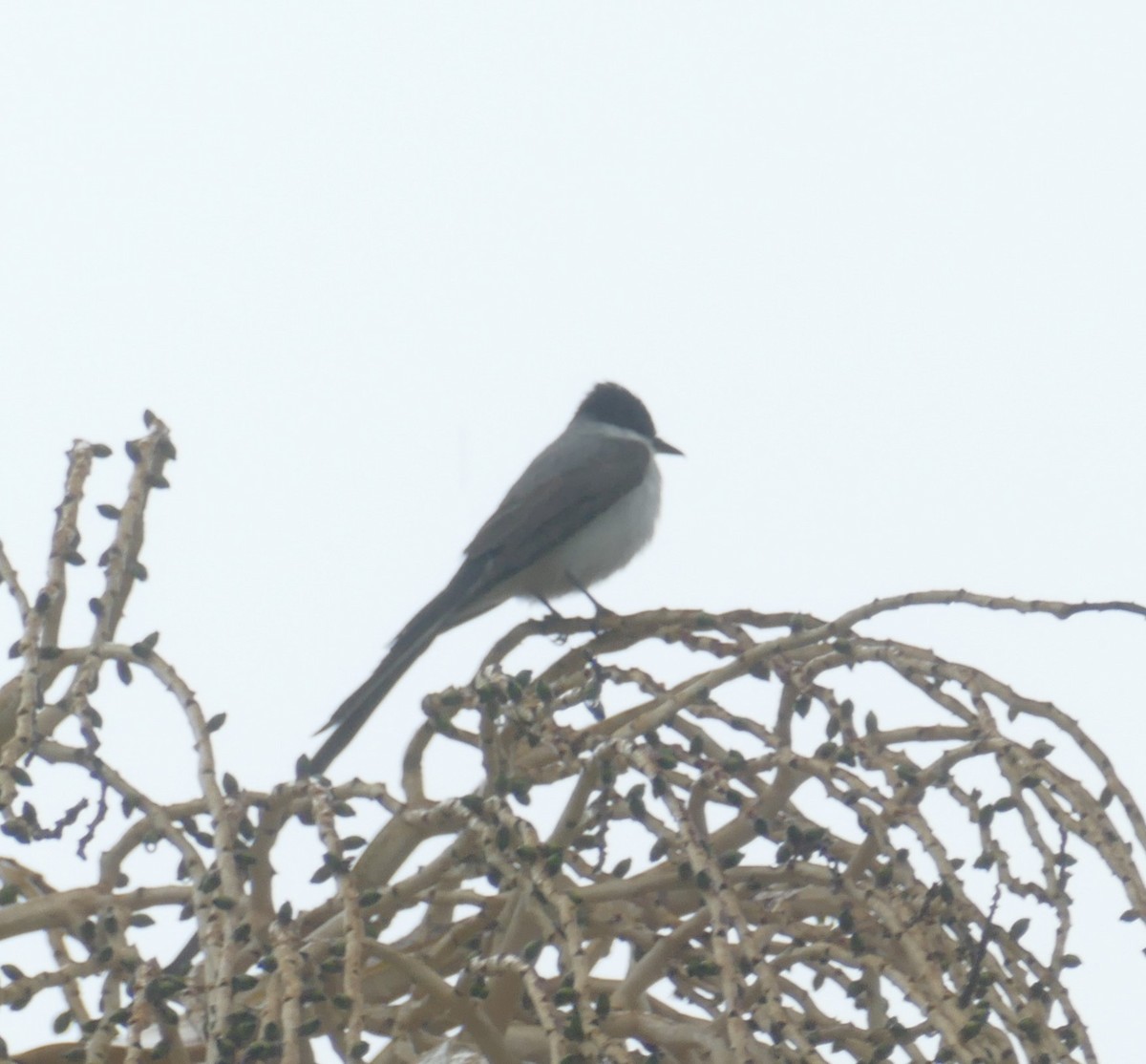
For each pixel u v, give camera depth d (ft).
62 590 27.48
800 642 26.50
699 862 21.38
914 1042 22.68
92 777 23.39
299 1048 19.31
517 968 20.13
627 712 27.61
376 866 26.21
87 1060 20.53
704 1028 23.07
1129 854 22.20
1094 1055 21.01
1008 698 24.67
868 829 23.11
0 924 23.68
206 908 21.07
